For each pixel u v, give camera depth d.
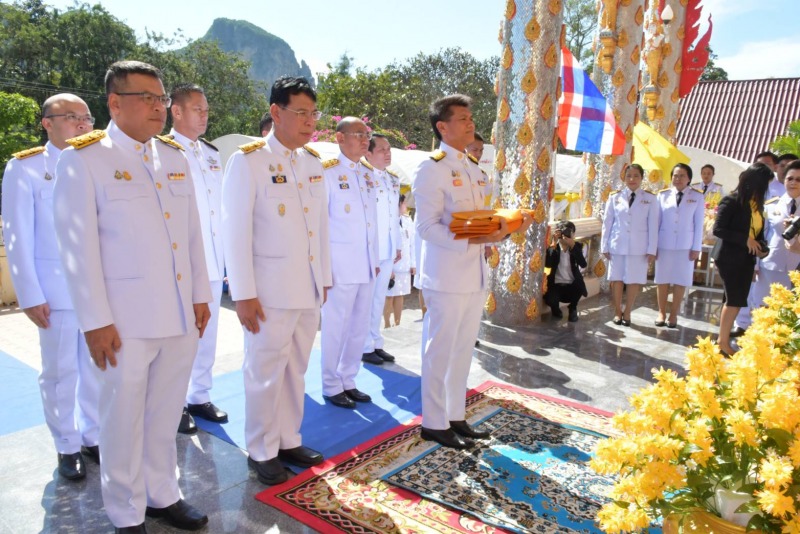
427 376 3.36
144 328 2.27
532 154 6.00
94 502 2.74
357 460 3.16
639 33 7.93
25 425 3.57
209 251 3.64
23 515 2.62
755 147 17.94
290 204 2.91
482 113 26.47
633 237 6.08
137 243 2.27
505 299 6.13
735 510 1.44
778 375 1.75
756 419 1.53
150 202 2.32
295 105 2.84
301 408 3.17
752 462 1.49
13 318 6.37
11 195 2.76
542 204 6.07
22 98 19.27
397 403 4.02
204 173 3.70
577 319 6.39
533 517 2.64
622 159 8.09
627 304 6.26
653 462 1.50
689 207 5.95
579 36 30.00
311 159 3.12
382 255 4.81
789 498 1.29
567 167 12.80
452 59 27.39
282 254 2.88
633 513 1.54
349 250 3.90
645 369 4.82
